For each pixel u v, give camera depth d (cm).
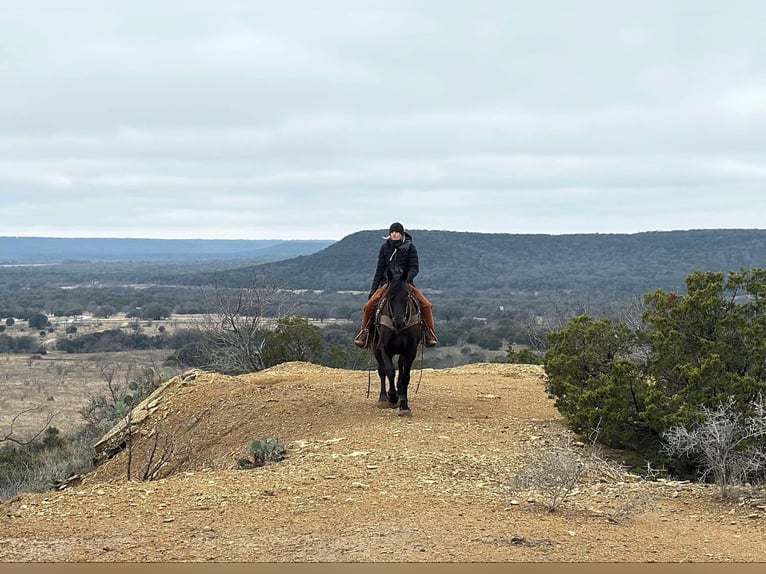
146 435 1593
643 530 812
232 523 807
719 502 956
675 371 1310
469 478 1020
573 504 909
